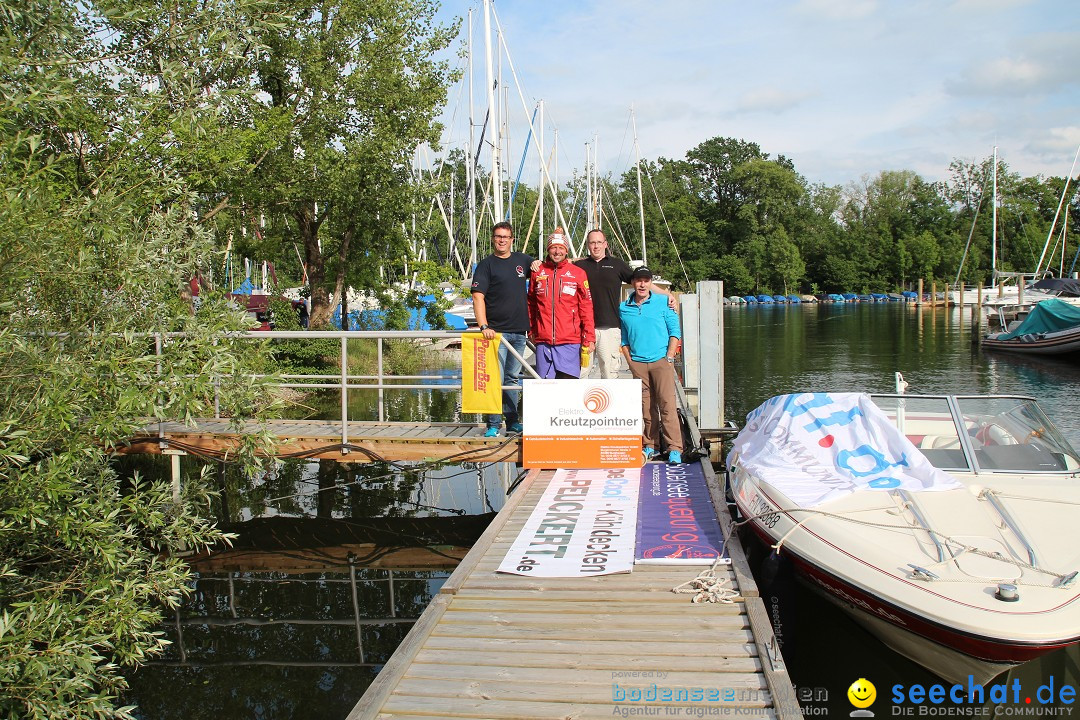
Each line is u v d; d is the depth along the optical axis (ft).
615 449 26.91
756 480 21.13
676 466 27.07
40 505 15.40
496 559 19.29
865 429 21.34
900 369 76.02
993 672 15.07
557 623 15.94
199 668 20.03
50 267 15.80
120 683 18.17
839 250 297.33
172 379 16.71
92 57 20.92
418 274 79.10
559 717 12.71
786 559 18.63
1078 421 49.14
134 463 39.17
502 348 29.35
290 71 62.75
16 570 16.78
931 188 312.09
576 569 18.47
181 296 19.79
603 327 30.07
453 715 12.85
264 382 19.88
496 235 28.12
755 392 61.26
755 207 291.58
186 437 29.50
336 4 62.54
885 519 18.08
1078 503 18.44
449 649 14.98
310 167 61.46
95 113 23.04
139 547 19.22
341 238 74.02
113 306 17.26
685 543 19.99
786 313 205.05
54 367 15.17
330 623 22.71
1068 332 81.71
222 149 41.24
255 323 19.99
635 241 270.67
